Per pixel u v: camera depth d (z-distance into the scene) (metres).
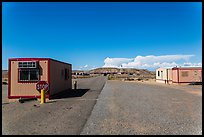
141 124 8.62
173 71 37.19
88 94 20.47
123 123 8.79
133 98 17.03
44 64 17.14
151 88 27.78
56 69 19.17
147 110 11.68
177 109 11.96
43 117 9.95
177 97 17.64
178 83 35.59
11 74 16.97
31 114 10.72
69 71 25.14
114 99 16.44
